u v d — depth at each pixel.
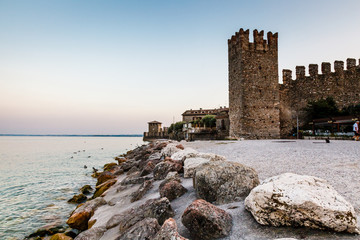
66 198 15.02
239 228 4.56
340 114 37.88
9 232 9.64
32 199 14.82
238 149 17.42
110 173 17.56
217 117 55.00
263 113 36.56
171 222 4.16
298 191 4.27
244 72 36.47
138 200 8.49
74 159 41.81
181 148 17.52
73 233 8.42
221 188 6.14
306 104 42.84
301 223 4.11
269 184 4.75
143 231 4.77
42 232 9.37
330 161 10.12
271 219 4.36
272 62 37.78
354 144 17.88
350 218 3.80
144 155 20.70
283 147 16.95
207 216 4.55
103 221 7.55
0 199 14.88
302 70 43.91
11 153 55.88
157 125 121.56
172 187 7.34
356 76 43.00
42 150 68.00
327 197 4.11
